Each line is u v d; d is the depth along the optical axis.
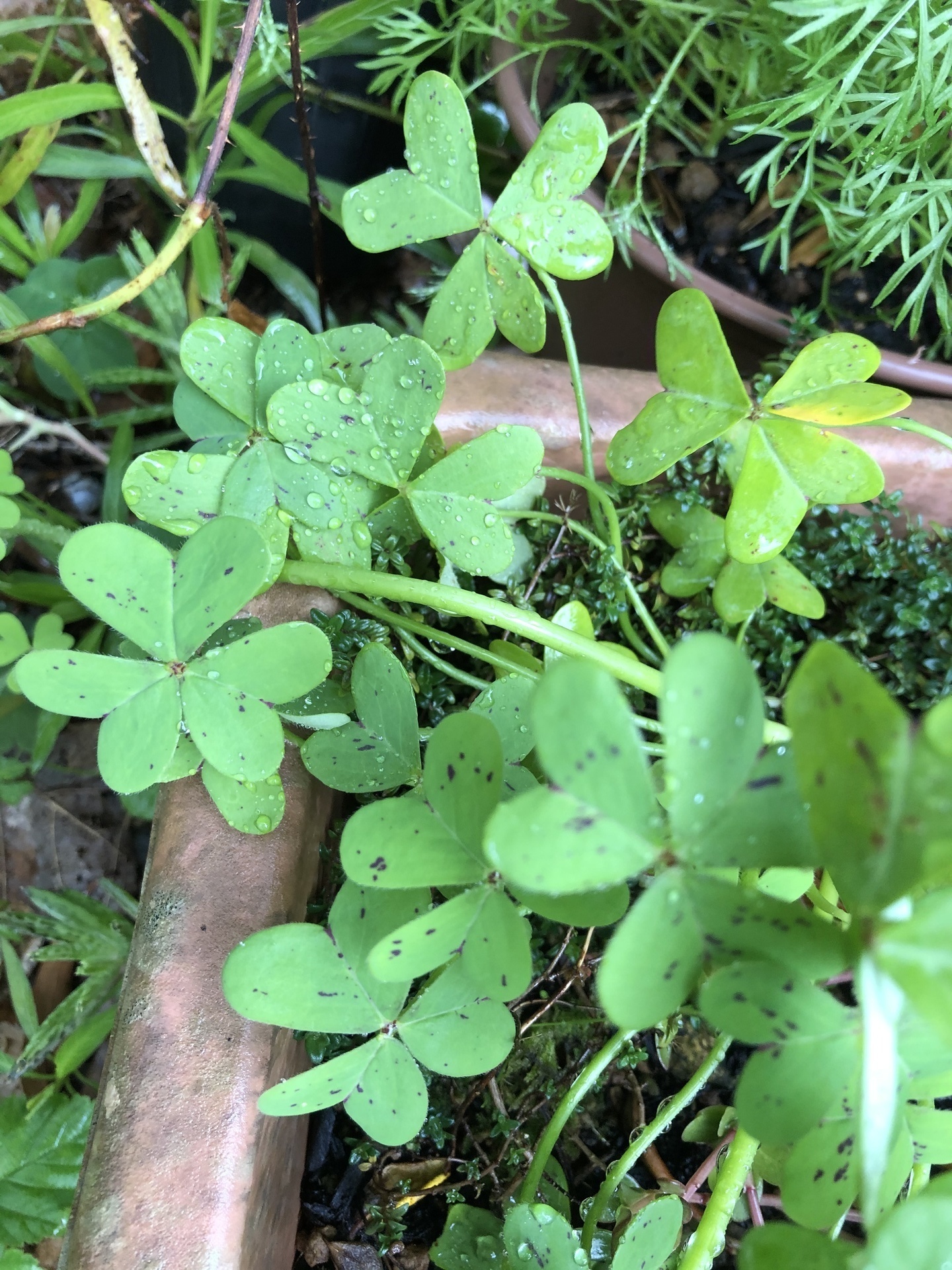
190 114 0.30
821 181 0.24
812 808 0.11
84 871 0.30
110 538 0.15
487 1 0.26
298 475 0.17
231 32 0.26
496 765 0.13
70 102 0.24
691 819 0.11
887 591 0.22
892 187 0.22
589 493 0.21
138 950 0.16
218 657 0.15
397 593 0.17
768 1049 0.12
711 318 0.17
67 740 0.31
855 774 0.11
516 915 0.14
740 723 0.11
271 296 0.37
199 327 0.17
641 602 0.22
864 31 0.22
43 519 0.27
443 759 0.14
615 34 0.30
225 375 0.17
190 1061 0.15
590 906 0.14
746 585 0.20
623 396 0.21
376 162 0.33
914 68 0.22
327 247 0.35
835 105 0.21
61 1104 0.23
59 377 0.28
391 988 0.15
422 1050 0.15
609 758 0.11
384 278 0.37
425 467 0.19
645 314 0.28
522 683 0.17
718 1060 0.17
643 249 0.26
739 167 0.29
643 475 0.18
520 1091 0.19
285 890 0.16
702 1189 0.19
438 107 0.17
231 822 0.16
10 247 0.28
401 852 0.14
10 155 0.28
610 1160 0.19
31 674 0.15
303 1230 0.18
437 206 0.17
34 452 0.33
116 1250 0.14
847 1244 0.12
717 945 0.12
